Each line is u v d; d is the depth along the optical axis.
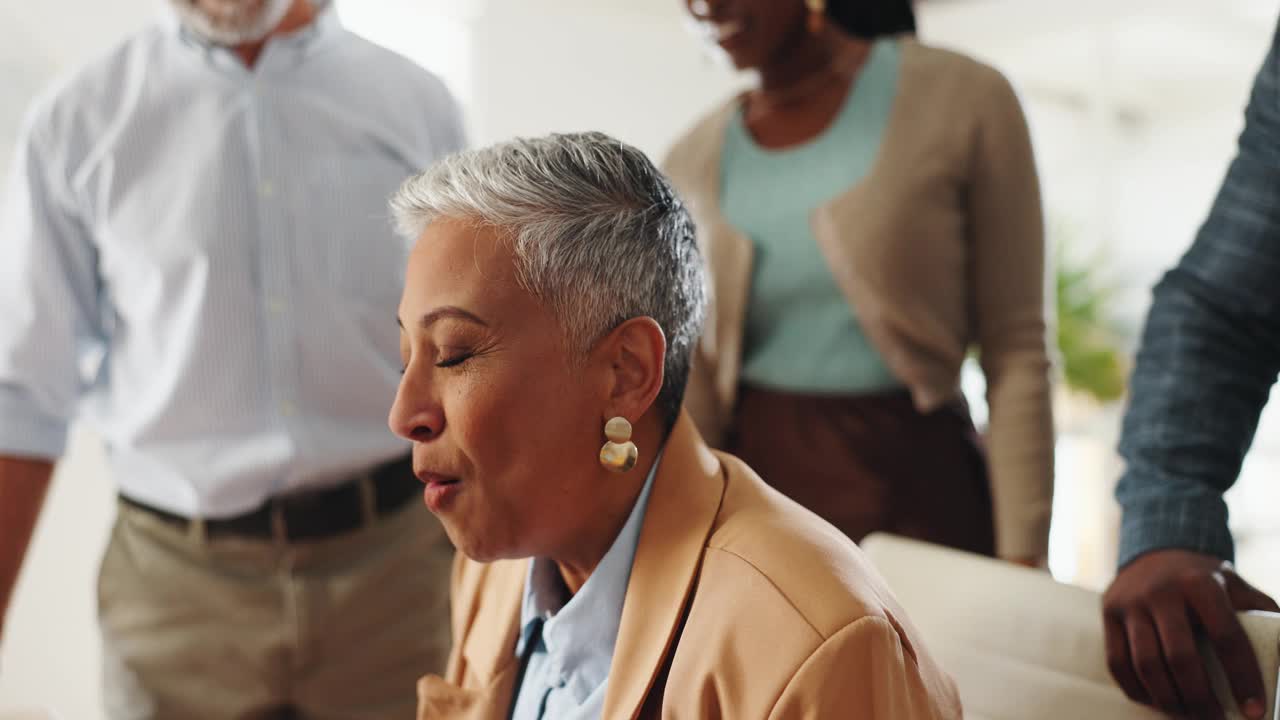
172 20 1.82
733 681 0.80
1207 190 6.30
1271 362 1.05
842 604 0.79
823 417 1.74
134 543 1.86
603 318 0.84
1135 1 5.00
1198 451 1.01
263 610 1.83
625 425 0.85
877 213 1.69
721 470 0.95
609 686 0.87
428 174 0.85
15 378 1.77
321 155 1.84
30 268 1.78
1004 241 1.73
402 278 1.91
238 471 1.78
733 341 1.79
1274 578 5.03
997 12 5.10
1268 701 0.88
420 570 1.91
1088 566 4.82
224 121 1.80
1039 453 1.70
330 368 1.83
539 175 0.82
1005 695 1.10
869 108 1.75
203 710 1.86
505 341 0.83
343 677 1.87
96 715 2.97
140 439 1.81
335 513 1.83
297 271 1.81
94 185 1.78
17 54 2.82
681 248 0.89
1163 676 0.93
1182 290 1.08
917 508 1.71
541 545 0.89
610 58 4.34
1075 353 4.77
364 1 3.81
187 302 1.78
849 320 1.72
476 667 1.09
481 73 4.05
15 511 1.80
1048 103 6.09
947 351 1.72
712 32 1.73
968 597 1.16
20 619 2.87
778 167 1.80
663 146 4.55
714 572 0.85
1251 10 5.07
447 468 0.86
